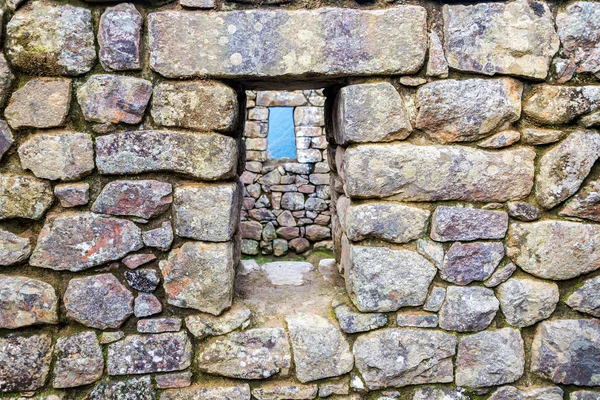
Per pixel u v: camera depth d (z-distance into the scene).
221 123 1.43
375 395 1.53
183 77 1.41
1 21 1.34
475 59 1.43
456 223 1.47
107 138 1.41
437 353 1.51
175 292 1.47
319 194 4.43
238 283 1.85
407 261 1.48
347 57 1.41
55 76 1.38
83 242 1.43
